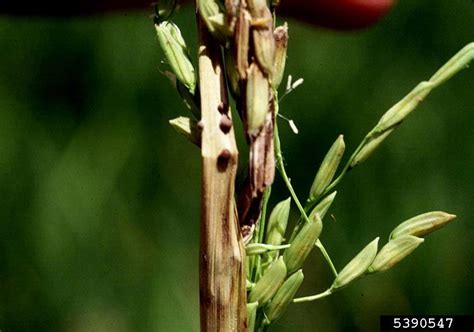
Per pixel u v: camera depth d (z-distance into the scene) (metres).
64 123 0.36
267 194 0.20
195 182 0.34
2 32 0.37
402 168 0.35
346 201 0.34
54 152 0.35
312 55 0.36
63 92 0.36
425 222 0.21
